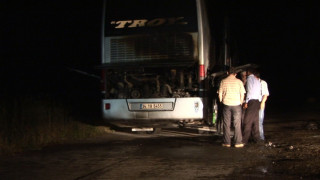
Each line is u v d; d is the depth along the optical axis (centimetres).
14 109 1339
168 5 1187
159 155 927
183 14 1177
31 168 818
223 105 1011
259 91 1038
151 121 1204
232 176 717
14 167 829
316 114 1834
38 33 2298
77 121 1474
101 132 1348
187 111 1173
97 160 889
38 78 2202
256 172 739
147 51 1192
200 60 1163
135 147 1053
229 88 1001
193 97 1170
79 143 1139
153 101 1195
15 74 2152
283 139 1100
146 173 756
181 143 1099
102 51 1218
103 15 1221
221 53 1435
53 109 1459
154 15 1192
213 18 1330
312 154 873
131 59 1200
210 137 1208
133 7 1206
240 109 1003
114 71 1253
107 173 765
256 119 1039
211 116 1262
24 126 1240
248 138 1037
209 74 1220
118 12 1213
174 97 1195
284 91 3744
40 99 1478
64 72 2258
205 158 878
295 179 687
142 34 1197
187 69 1216
